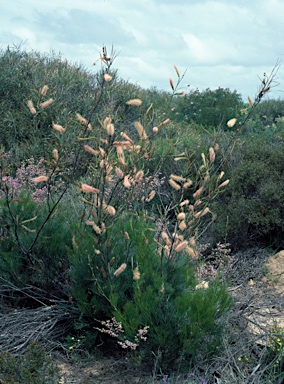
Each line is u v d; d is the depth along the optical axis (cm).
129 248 379
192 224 379
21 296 425
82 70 1095
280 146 697
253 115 1407
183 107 1352
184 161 715
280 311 435
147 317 337
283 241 630
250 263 571
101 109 807
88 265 378
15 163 762
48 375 284
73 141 740
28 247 427
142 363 344
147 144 379
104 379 331
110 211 345
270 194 618
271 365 329
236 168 660
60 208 504
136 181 379
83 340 366
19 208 448
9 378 268
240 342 359
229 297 360
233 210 624
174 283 365
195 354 341
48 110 845
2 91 899
